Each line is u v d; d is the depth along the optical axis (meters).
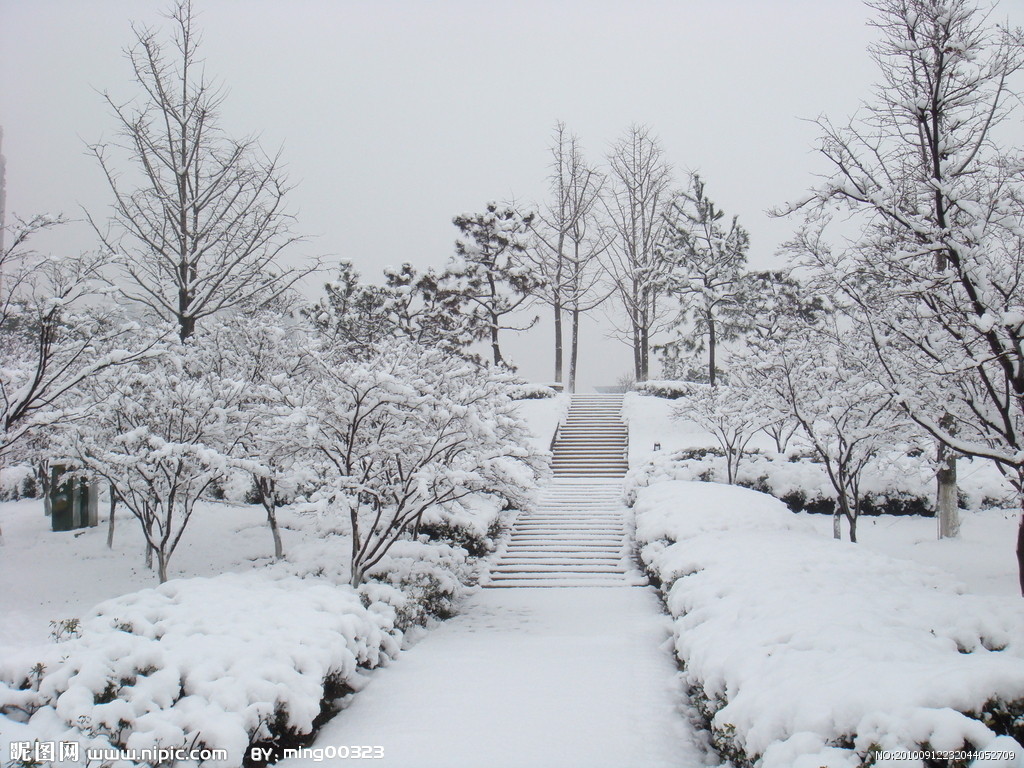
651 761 6.70
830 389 15.88
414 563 14.45
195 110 19.78
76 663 6.48
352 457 12.82
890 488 21.70
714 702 7.00
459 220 34.59
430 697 8.73
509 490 13.73
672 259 33.66
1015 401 11.86
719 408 23.20
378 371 11.77
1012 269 10.44
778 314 27.55
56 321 11.97
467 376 14.24
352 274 32.00
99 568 16.69
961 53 10.05
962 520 20.53
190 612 8.63
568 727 7.59
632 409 32.41
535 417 31.59
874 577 9.97
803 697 5.34
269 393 13.48
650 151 38.97
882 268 10.73
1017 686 4.78
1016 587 14.28
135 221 19.31
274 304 20.91
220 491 21.64
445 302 33.84
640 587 16.39
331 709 8.34
